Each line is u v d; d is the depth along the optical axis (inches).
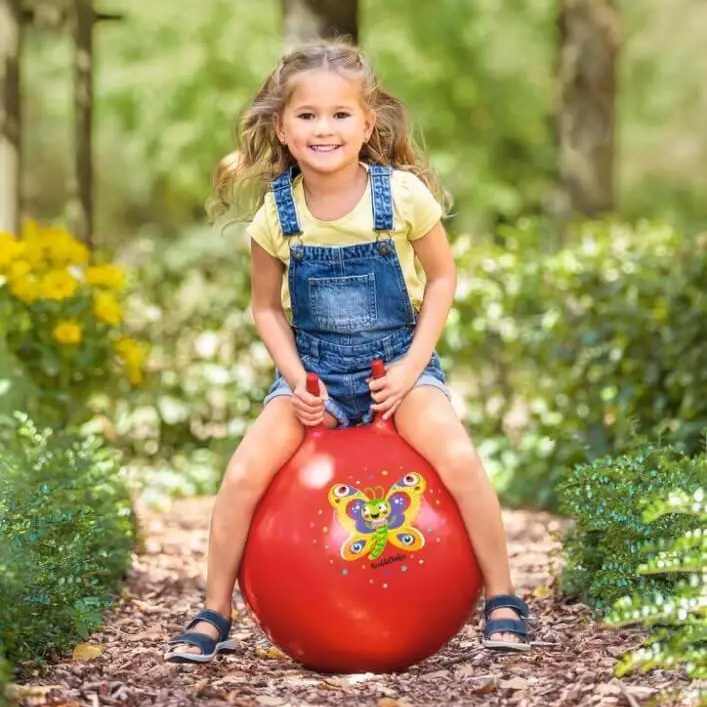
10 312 406.9
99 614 275.3
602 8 700.0
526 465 450.6
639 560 257.1
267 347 255.8
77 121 483.5
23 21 486.9
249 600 240.2
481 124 1200.2
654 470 280.7
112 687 227.5
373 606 229.9
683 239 440.8
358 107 247.3
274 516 236.1
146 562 344.8
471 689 229.9
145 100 1088.2
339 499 232.4
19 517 249.3
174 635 270.1
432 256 256.5
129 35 1093.8
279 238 252.5
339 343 255.3
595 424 430.6
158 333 486.0
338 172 248.8
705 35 1369.3
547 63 1208.2
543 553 356.5
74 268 432.8
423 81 1112.8
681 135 1456.7
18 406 401.7
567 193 710.5
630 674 228.4
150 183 1311.5
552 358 438.3
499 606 245.4
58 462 314.0
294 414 244.8
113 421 470.6
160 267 489.7
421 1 1112.8
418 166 270.7
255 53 1069.8
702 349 394.6
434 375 253.0
